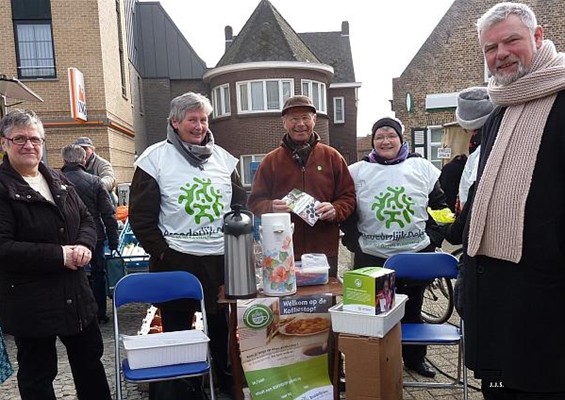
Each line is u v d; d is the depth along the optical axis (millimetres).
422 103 14195
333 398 2717
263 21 17547
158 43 20406
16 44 10617
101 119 10805
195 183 2920
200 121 2928
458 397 3135
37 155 2420
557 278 1793
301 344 2691
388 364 2555
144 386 3377
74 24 10578
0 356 2438
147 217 2873
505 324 1880
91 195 4633
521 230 1796
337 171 3268
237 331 2641
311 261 2838
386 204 3223
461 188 2990
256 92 16609
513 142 1837
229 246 2607
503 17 1849
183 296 2869
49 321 2377
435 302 5082
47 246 2342
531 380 1836
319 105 17469
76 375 2682
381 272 2535
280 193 3211
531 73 1816
